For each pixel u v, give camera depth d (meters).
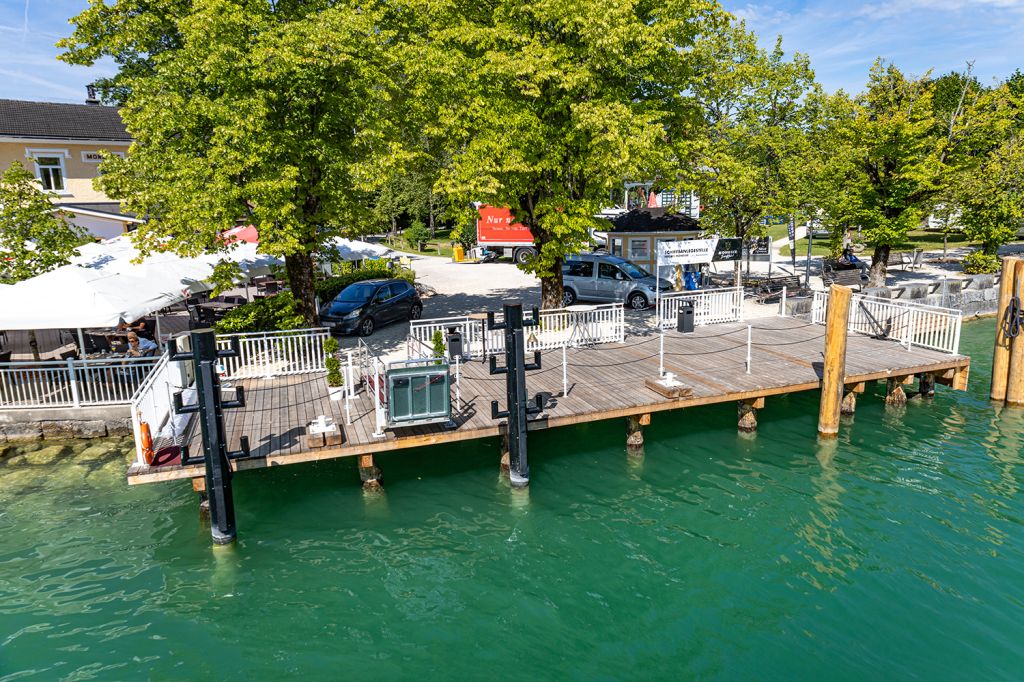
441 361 11.53
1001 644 7.96
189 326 19.78
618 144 14.38
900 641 8.06
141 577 9.50
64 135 31.75
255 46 14.44
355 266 32.59
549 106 16.03
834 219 27.50
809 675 7.57
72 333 18.33
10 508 11.38
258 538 10.46
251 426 11.91
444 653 8.05
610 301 25.00
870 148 25.59
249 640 8.28
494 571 9.62
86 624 8.53
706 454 13.30
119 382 14.48
